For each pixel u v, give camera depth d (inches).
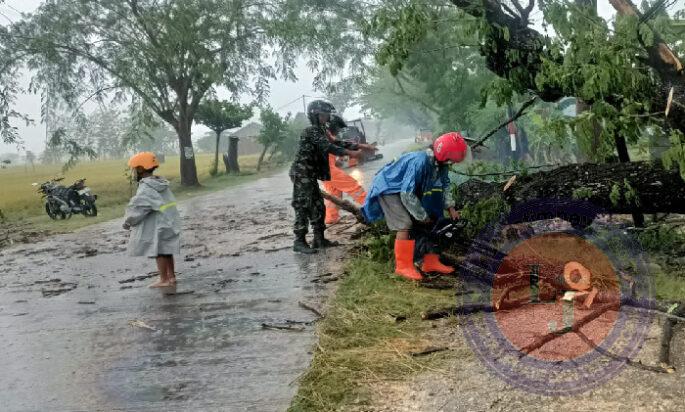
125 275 296.0
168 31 922.1
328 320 176.6
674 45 207.0
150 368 156.9
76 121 967.0
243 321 190.9
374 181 215.6
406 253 210.7
